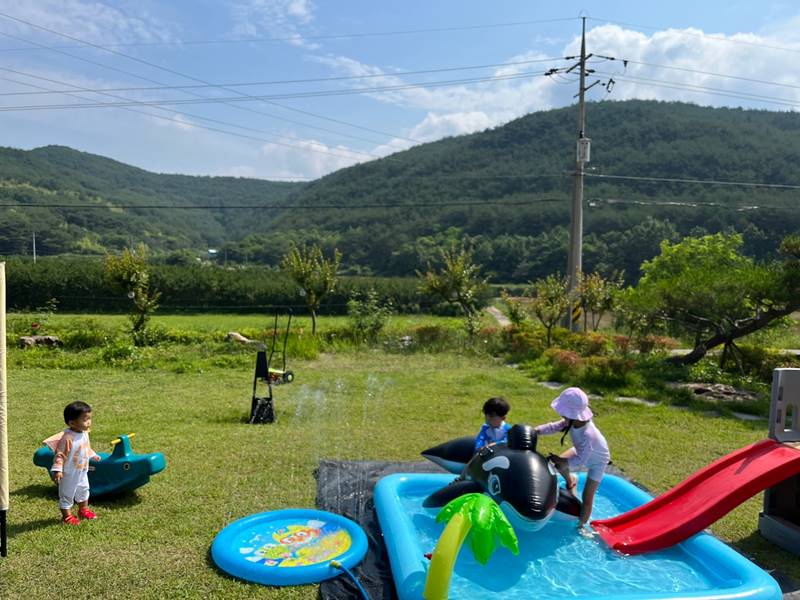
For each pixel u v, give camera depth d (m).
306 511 6.06
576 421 5.89
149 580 4.82
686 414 11.87
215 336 21.00
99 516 6.06
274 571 4.86
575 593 4.76
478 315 22.80
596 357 15.59
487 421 6.54
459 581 4.85
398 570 4.82
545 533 5.84
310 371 16.34
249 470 7.63
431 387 14.10
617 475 7.88
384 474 7.54
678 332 23.67
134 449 8.41
